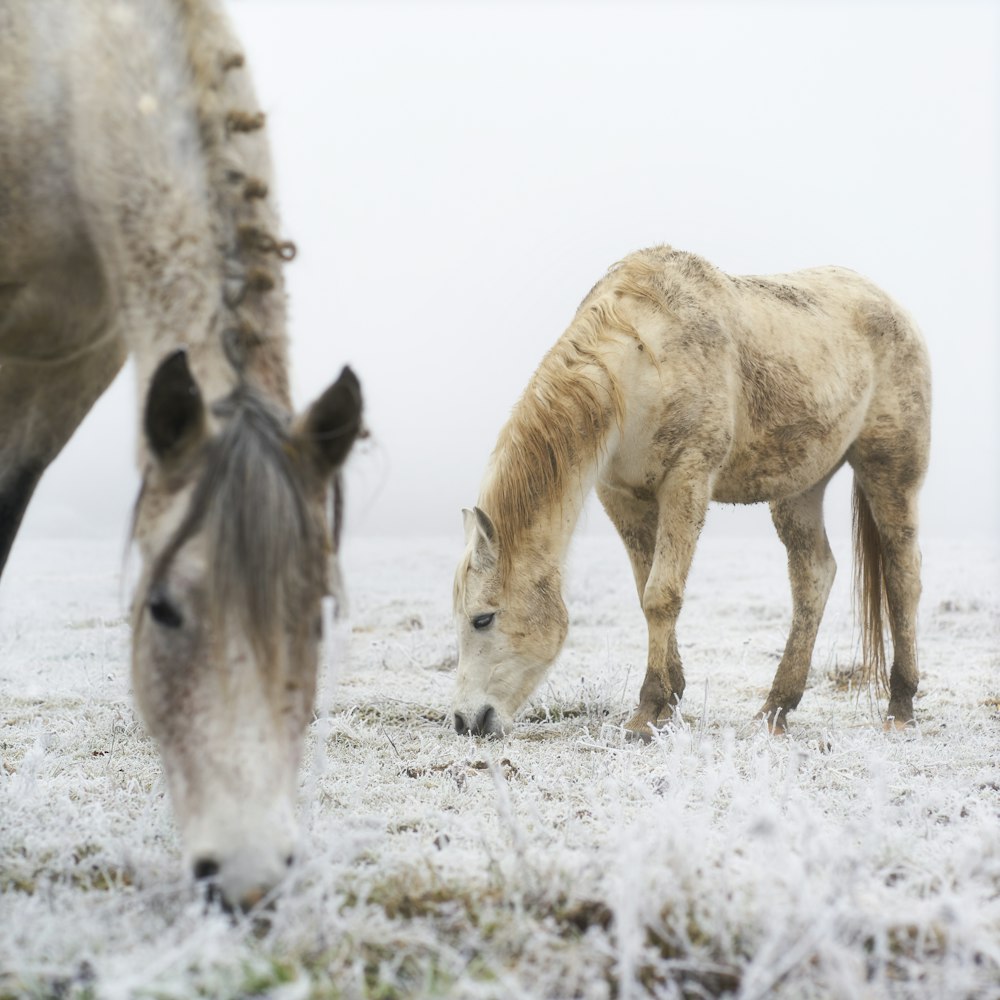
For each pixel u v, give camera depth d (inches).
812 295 272.8
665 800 141.1
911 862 121.6
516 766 181.3
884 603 272.8
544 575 231.5
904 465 273.4
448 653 330.3
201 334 110.2
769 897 100.7
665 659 232.2
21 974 84.8
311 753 193.8
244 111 120.8
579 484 232.5
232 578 90.0
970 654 349.7
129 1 127.8
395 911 104.0
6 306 138.2
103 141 123.5
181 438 98.0
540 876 109.3
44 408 156.3
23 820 129.1
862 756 187.0
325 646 109.6
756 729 226.7
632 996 86.0
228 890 88.7
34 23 130.3
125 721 212.1
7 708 236.2
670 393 234.2
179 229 116.0
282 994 78.9
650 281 244.1
